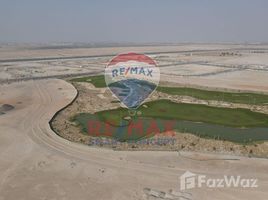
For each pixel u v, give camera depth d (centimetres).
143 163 4491
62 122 6425
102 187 3834
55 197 3603
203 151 4997
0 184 3866
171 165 4425
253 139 5444
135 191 3744
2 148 4978
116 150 4991
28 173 4172
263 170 4281
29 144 5147
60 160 4575
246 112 6969
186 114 6819
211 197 3619
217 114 6825
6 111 7088
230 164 4462
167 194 3672
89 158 4650
